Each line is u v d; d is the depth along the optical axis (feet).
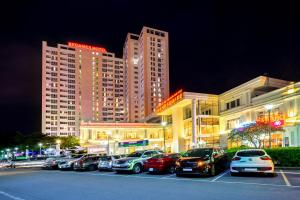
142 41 488.02
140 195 38.09
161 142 232.94
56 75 499.10
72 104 503.61
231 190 39.70
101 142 230.07
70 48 516.73
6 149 274.57
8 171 103.96
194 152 61.11
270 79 138.51
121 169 71.92
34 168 119.24
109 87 536.42
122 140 233.76
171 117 221.66
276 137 117.29
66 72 506.89
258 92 144.46
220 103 171.12
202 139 167.73
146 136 240.32
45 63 493.77
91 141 228.02
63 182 56.54
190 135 183.83
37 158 187.52
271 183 45.09
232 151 77.00
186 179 54.08
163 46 490.08
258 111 137.49
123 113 540.52
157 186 45.98
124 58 553.64
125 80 543.80
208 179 52.54
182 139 190.39
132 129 238.89
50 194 41.63
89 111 513.86
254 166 52.47
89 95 517.96
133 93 503.61
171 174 65.57
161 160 66.59
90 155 94.38
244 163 53.52
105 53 544.21
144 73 472.85
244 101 147.02
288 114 114.73
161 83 480.23
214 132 169.37
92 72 526.57
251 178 51.52
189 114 188.65
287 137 112.06
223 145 162.81
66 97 500.74
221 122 167.94
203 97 168.66
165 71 486.38
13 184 57.21
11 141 253.65
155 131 242.58
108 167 83.76
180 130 191.72
